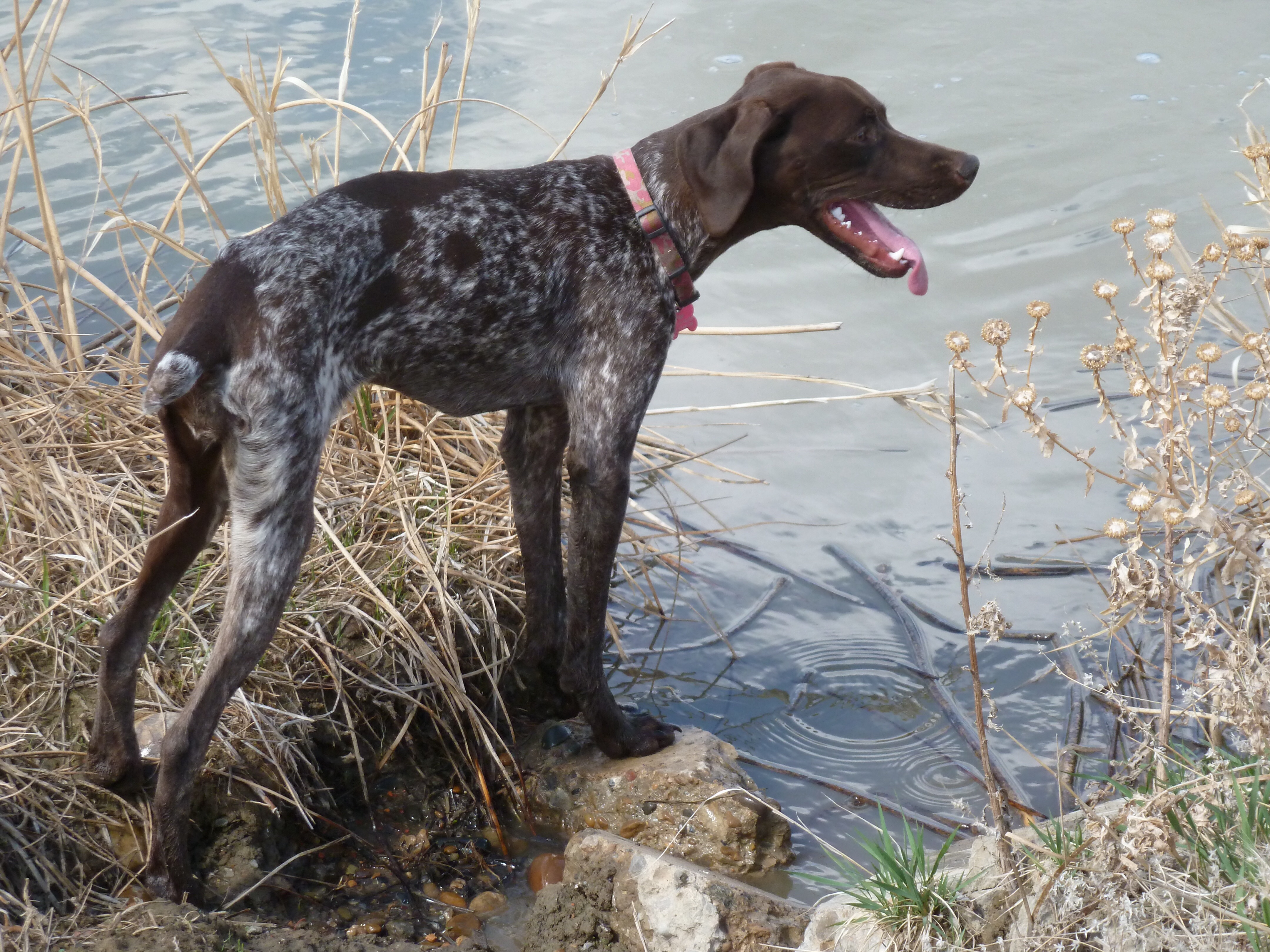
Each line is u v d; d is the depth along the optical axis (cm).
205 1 873
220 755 353
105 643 321
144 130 707
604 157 370
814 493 520
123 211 566
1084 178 672
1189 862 266
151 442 455
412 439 493
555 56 798
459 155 679
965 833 361
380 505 446
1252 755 295
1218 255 293
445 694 391
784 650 448
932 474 522
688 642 454
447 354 344
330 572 418
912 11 861
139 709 361
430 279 335
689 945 304
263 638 312
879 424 550
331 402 321
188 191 652
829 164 366
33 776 328
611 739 377
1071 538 482
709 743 383
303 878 345
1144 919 256
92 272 595
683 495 524
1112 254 614
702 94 741
